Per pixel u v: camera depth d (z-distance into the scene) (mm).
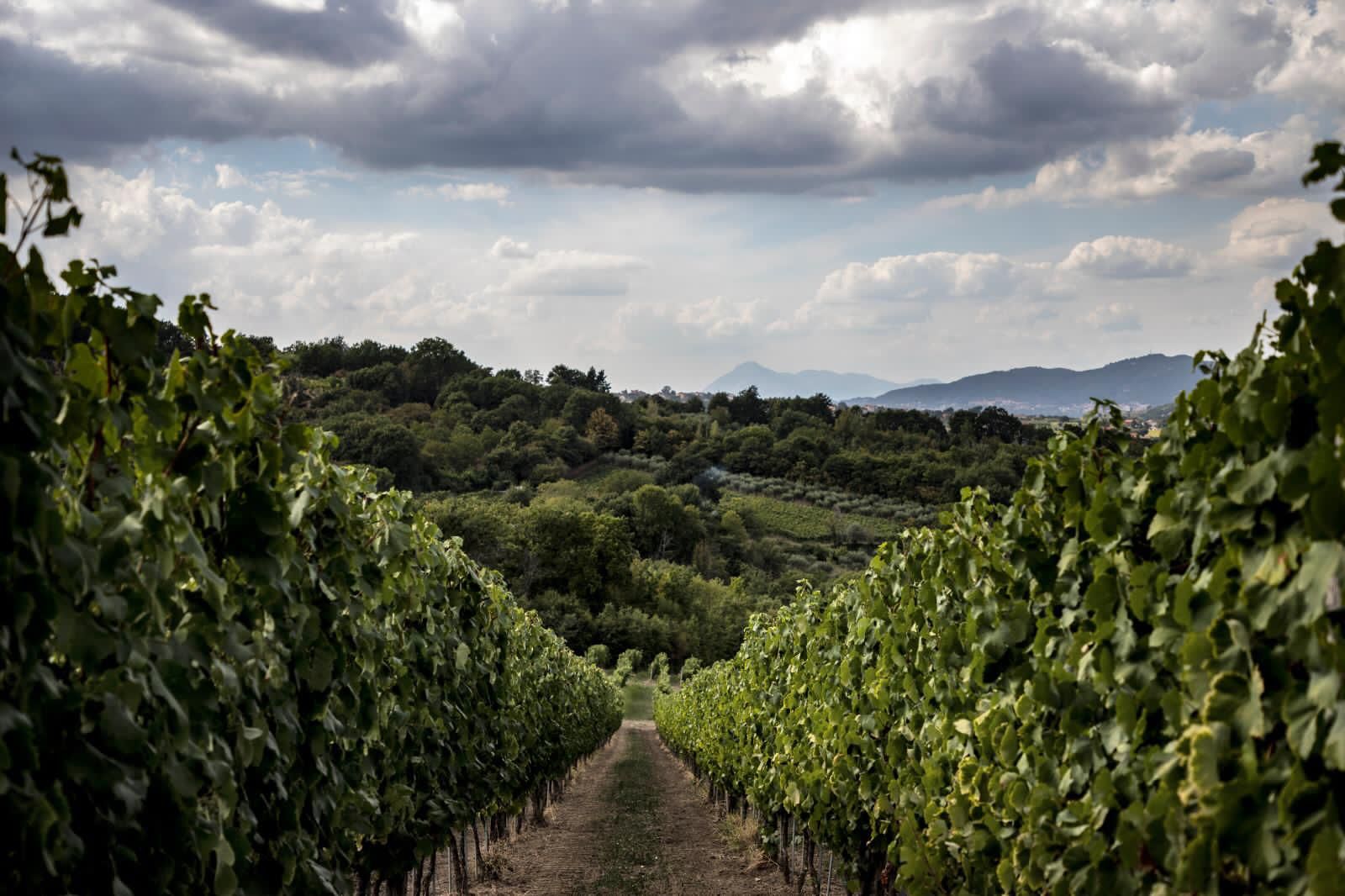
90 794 2336
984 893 4098
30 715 2115
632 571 63844
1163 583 2779
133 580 2449
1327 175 1833
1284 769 2094
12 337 2027
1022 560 3906
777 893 8672
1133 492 3107
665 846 11469
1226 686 2277
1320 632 1940
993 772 4105
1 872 1994
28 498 2006
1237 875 2246
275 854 3402
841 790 6594
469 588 7770
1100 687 3117
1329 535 1938
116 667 2371
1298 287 2076
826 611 7918
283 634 3568
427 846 5777
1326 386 1901
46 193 2148
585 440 101562
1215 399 2611
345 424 78500
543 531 62938
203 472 2877
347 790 4383
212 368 2998
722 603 61094
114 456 2691
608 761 26453
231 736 3105
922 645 5293
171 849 2598
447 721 6723
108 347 2498
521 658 10477
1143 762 2869
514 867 9758
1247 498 2197
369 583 4684
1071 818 3254
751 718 11375
